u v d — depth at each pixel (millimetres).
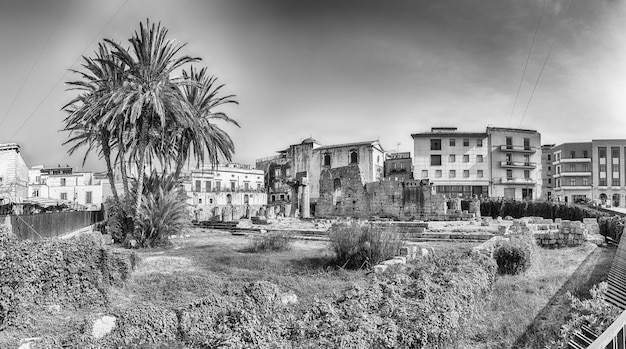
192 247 22438
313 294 11156
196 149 30562
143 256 18266
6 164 45562
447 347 8055
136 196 23172
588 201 65062
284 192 87375
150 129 25469
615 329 4156
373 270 13477
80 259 11438
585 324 7508
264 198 87500
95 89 27656
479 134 71688
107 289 11469
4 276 9914
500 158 71562
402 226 29281
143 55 24031
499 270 15695
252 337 7113
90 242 12008
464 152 71812
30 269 10383
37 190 65062
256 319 7746
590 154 86438
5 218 17016
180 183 29609
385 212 44062
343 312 8086
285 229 31375
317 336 7188
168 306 9195
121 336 7648
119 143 24922
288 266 15594
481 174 71375
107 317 8078
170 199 23656
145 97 23031
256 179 88875
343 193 46719
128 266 12648
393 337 7184
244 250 21062
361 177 45906
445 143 72188
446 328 7996
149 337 7777
